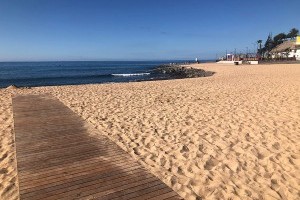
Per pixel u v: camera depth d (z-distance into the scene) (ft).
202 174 15.03
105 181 13.16
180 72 150.71
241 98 37.81
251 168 15.81
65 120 24.90
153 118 27.27
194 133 22.26
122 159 16.03
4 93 45.37
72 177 13.44
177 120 26.43
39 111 28.55
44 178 13.23
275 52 234.38
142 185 12.96
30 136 19.85
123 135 21.61
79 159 15.79
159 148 18.90
